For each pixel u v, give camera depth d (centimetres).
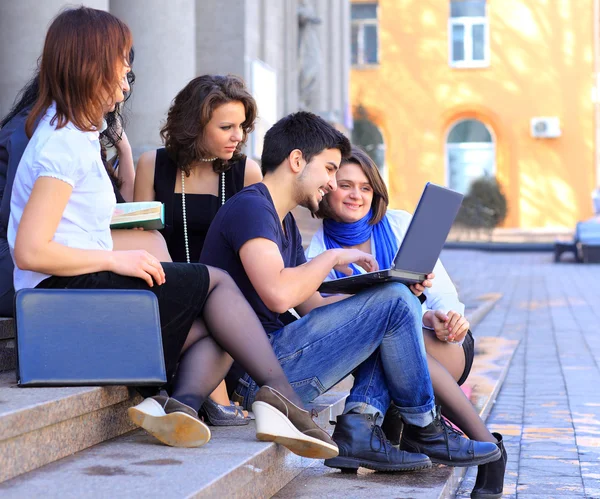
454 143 2803
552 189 2741
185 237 413
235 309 296
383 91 2806
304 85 1234
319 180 335
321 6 1336
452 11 2791
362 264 331
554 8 2730
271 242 318
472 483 396
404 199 2802
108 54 286
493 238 2584
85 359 280
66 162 280
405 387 332
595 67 2722
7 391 270
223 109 397
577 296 1383
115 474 247
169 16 734
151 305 288
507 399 603
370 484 321
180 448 280
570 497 372
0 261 322
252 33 959
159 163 416
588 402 589
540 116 2744
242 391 345
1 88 568
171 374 298
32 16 564
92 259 284
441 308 381
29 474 247
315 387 329
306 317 330
